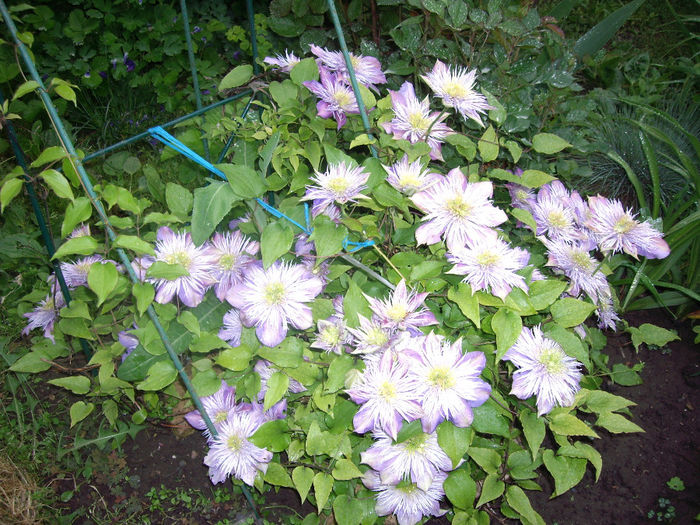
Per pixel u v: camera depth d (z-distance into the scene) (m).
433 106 1.21
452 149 1.22
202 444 1.17
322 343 0.86
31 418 1.18
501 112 0.93
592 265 1.00
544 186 1.05
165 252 0.93
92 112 1.80
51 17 1.73
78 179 0.78
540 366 0.85
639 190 1.35
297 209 0.92
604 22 1.55
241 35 1.85
